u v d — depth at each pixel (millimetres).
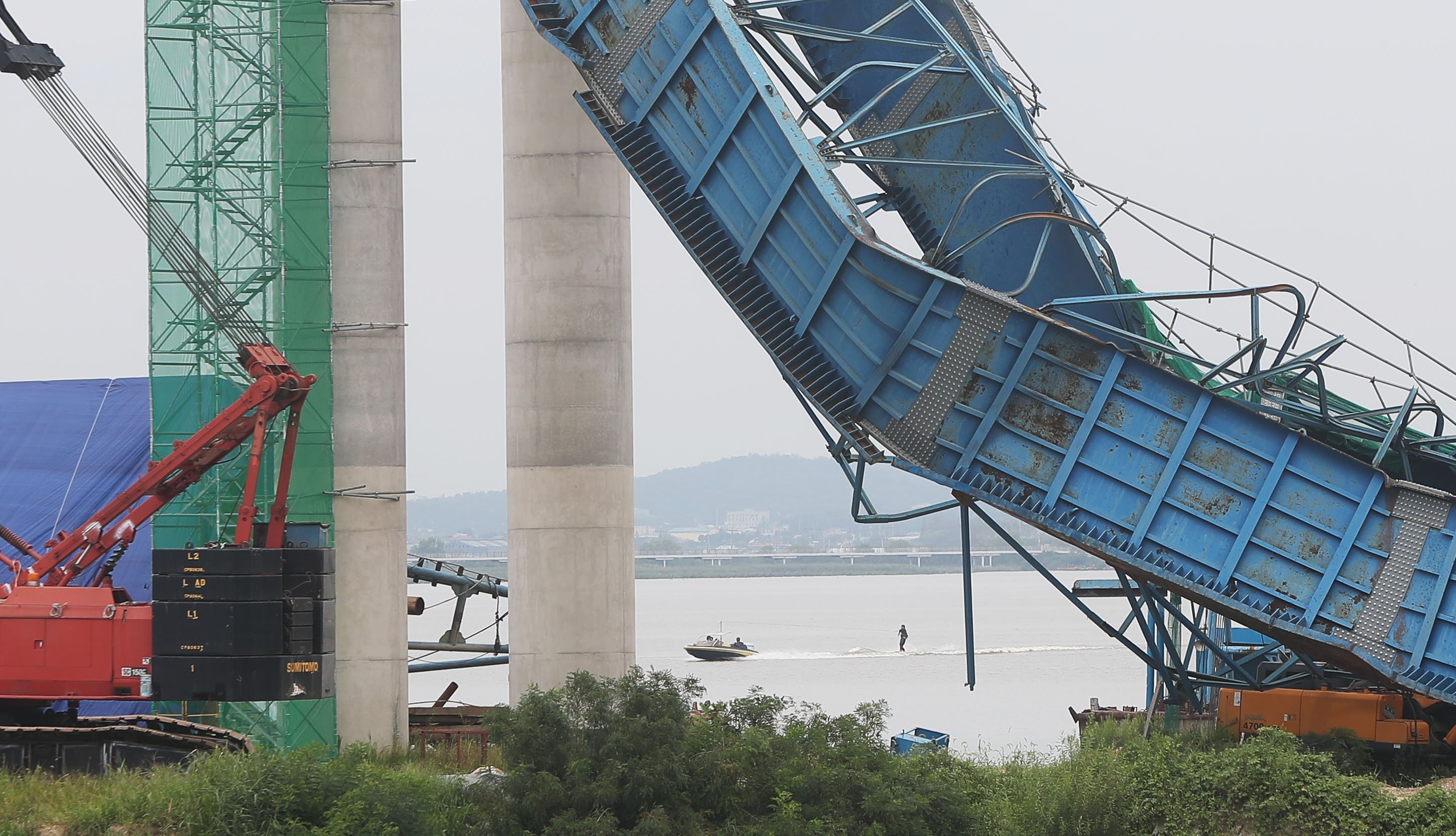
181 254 138375
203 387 140750
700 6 112562
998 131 119938
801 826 82438
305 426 142500
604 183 150500
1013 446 107500
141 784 88500
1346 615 101625
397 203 145750
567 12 119000
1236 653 134250
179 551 103375
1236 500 103750
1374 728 112312
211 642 102688
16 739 102750
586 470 149500
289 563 105812
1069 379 106562
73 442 161750
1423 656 100188
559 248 149750
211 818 80688
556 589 149000
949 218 122562
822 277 109688
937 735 135375
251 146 143500
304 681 104312
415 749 136750
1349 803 86625
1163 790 91500
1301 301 107000
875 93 124375
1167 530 104750
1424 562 100438
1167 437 104875
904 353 108625
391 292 144750
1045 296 118875
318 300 143125
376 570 143625
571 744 84812
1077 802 91812
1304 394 114812
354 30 144625
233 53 143875
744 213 112688
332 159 144250
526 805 81875
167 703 141250
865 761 89125
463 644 178750
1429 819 84250
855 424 110875
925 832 85000
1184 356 107688
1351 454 120125
